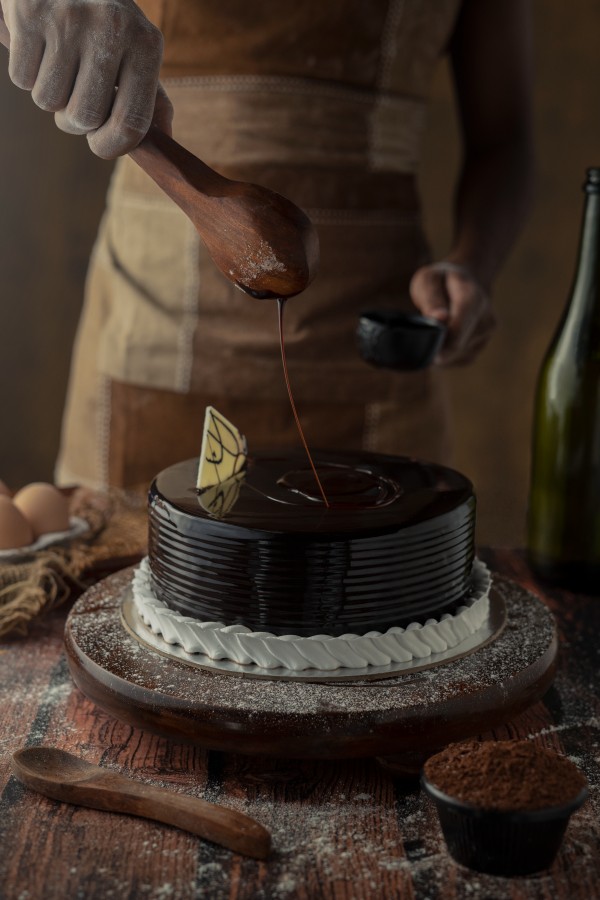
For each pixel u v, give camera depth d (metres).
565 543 1.11
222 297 1.37
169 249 1.38
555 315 2.28
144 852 0.79
